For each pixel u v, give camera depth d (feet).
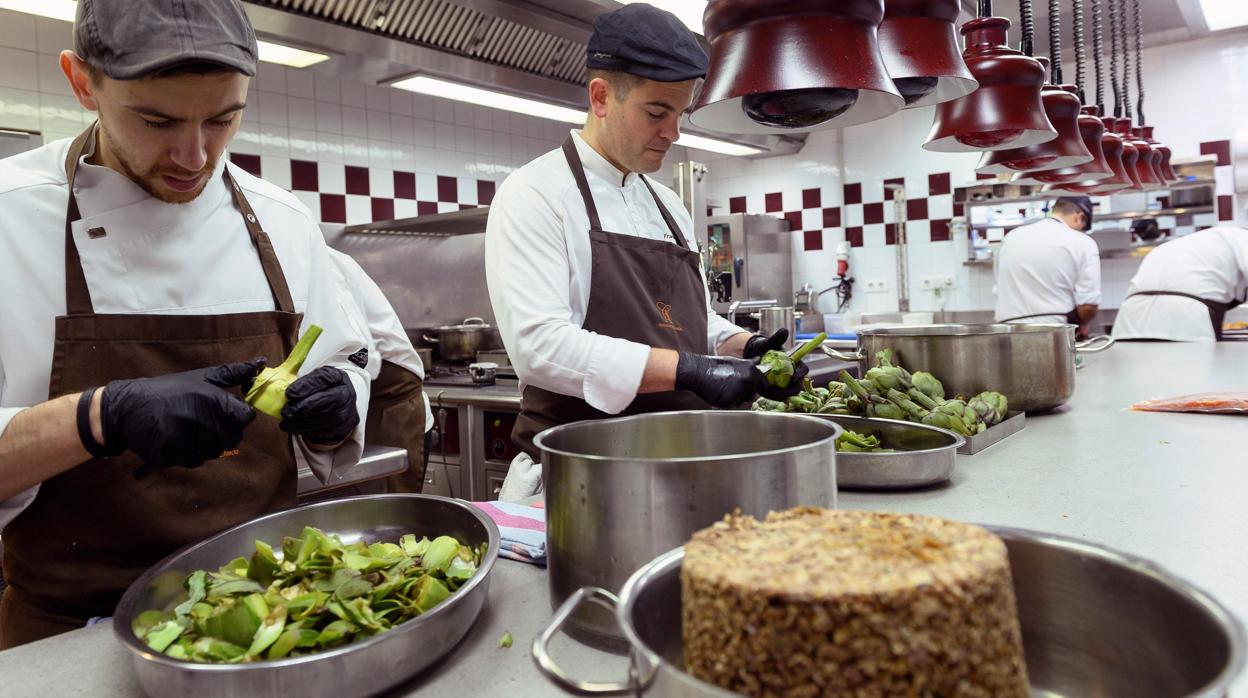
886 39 5.01
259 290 4.31
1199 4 13.82
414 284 11.77
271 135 12.60
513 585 3.09
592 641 2.51
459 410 9.48
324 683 2.09
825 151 19.89
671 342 5.59
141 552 3.83
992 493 4.03
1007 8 13.62
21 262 3.66
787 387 4.69
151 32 2.91
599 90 5.32
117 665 2.56
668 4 9.57
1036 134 7.08
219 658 2.31
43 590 3.74
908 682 1.37
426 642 2.27
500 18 10.41
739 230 18.34
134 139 3.27
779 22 4.11
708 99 4.38
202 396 3.04
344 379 3.58
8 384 3.72
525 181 5.30
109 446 3.05
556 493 2.60
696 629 1.55
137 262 3.86
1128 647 1.71
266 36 9.20
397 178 14.40
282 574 2.72
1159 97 16.58
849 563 1.52
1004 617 1.48
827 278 20.16
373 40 9.82
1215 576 2.78
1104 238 16.17
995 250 17.63
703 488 2.34
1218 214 16.14
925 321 18.20
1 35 10.09
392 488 7.21
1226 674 1.21
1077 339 13.62
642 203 5.99
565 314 5.06
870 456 4.11
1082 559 1.81
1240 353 10.07
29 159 3.91
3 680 2.46
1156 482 4.09
